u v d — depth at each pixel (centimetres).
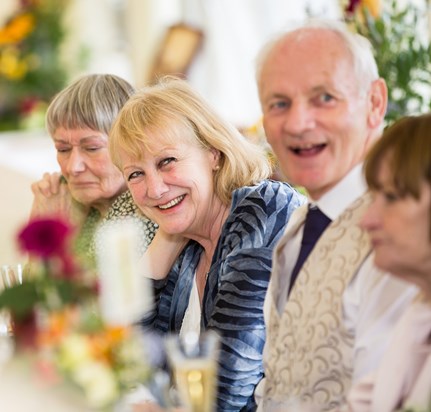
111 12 834
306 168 237
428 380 197
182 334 317
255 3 736
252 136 498
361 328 225
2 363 197
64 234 195
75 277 196
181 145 303
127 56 831
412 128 194
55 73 757
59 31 763
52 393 185
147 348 199
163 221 309
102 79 377
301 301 237
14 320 195
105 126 373
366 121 237
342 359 228
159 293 325
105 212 389
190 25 750
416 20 398
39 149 741
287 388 238
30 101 745
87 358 184
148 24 812
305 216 249
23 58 753
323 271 234
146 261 324
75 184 381
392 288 222
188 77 752
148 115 303
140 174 308
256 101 743
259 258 289
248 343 283
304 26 237
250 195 300
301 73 232
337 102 232
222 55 748
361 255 228
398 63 388
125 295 192
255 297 286
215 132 305
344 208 240
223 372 281
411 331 205
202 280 318
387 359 207
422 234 192
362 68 235
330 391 229
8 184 716
